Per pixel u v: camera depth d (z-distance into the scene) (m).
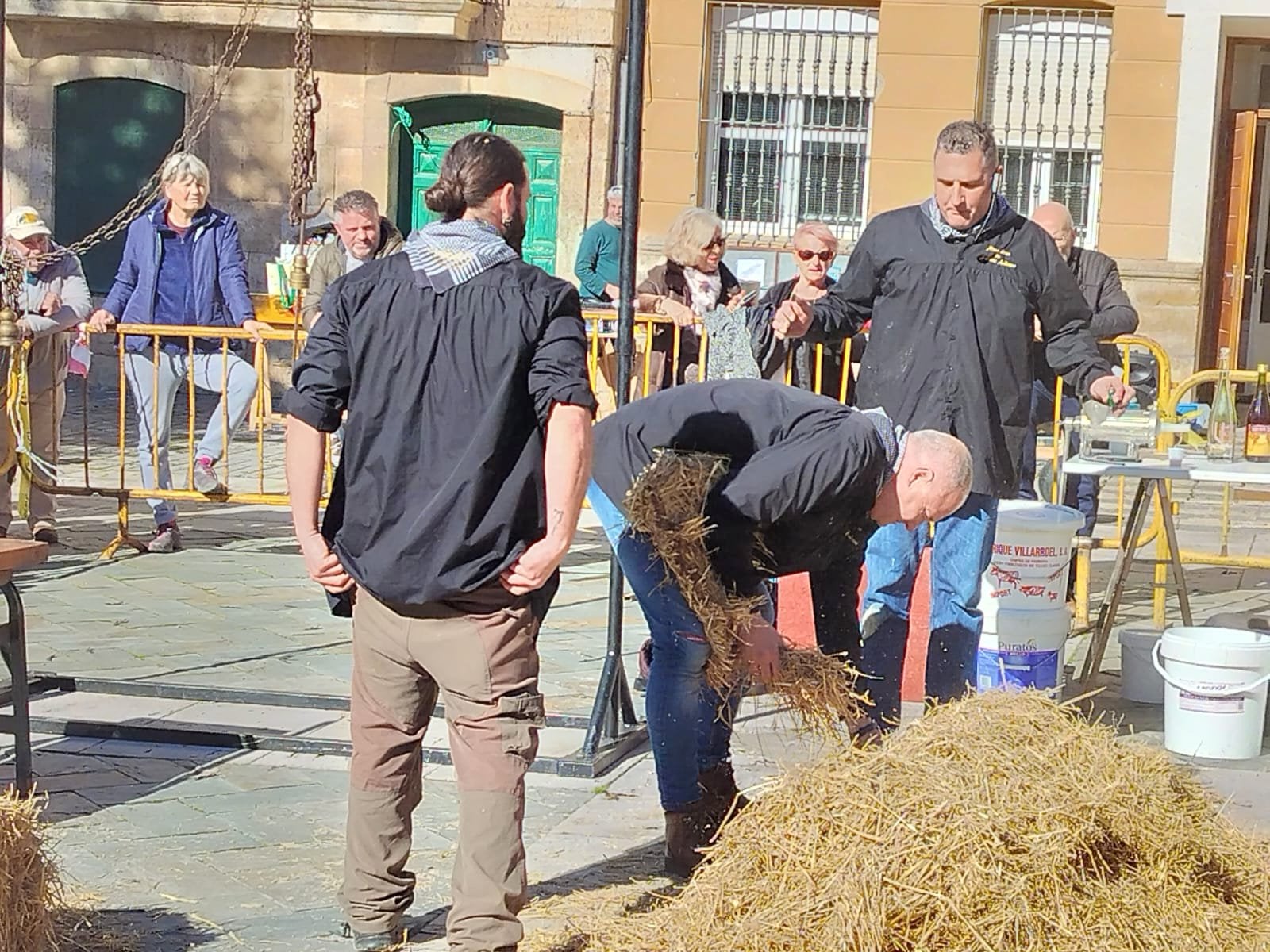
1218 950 3.96
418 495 4.10
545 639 8.20
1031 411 6.07
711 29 17.02
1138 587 9.86
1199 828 4.31
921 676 7.06
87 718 6.51
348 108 18.03
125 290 10.16
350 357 4.19
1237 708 6.40
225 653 7.66
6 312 8.83
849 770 4.09
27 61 18.48
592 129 17.56
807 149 17.06
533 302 4.11
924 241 5.96
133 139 18.61
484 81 17.72
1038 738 4.26
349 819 4.42
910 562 5.94
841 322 6.11
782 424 4.74
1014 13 16.53
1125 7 16.16
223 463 10.20
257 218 18.38
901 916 3.80
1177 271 16.28
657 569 4.88
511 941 4.09
